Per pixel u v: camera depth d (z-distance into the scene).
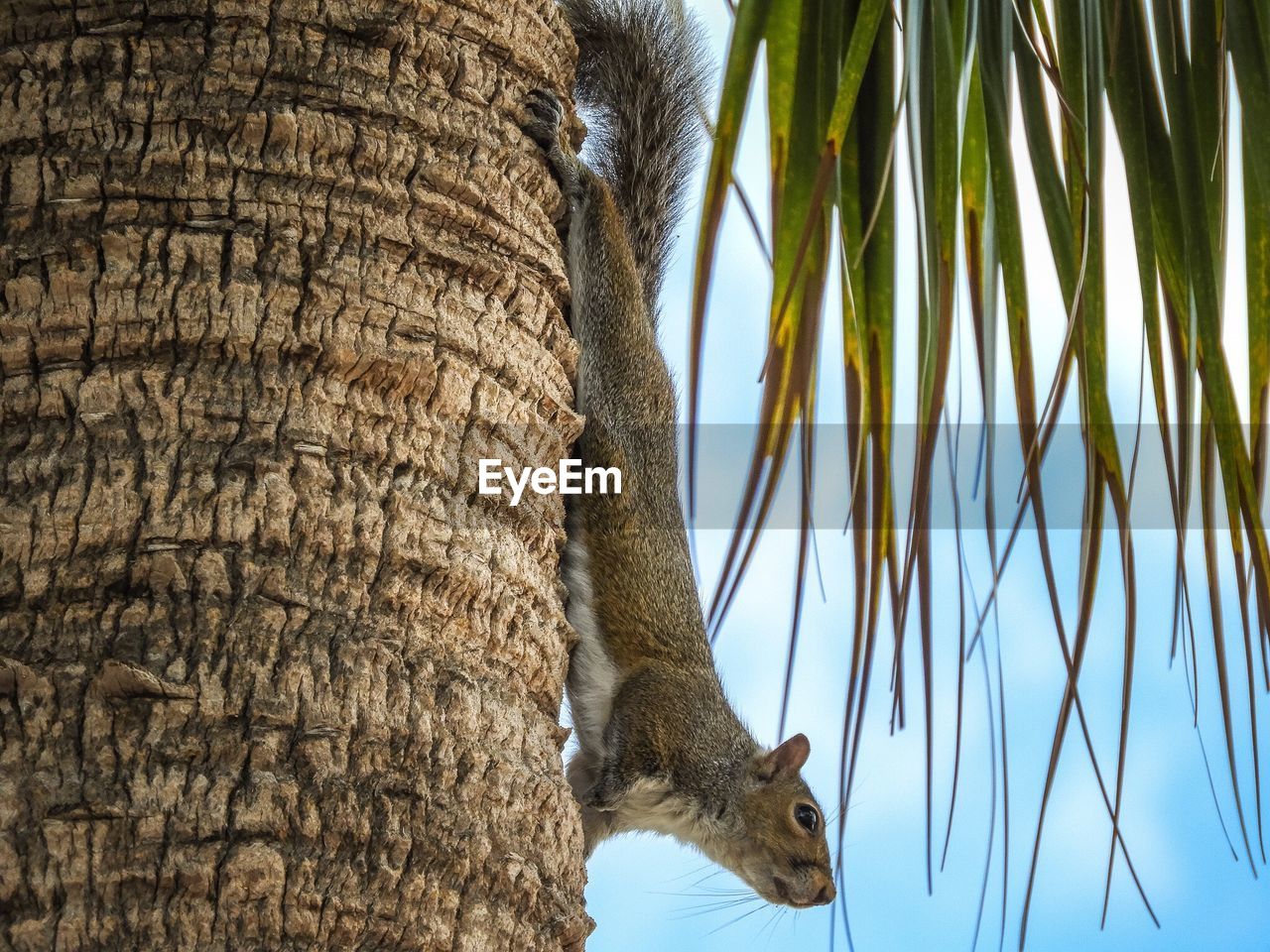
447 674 0.55
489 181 0.59
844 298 0.62
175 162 0.55
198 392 0.54
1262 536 0.61
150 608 0.51
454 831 0.53
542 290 0.60
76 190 0.55
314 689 0.51
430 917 0.51
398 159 0.57
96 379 0.54
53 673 0.50
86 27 0.56
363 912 0.50
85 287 0.55
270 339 0.55
